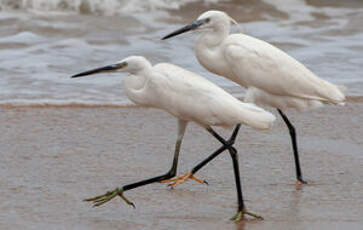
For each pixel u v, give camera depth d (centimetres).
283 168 1142
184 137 1323
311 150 1247
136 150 1234
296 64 1107
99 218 891
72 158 1173
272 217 901
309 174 1109
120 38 2131
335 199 984
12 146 1232
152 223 872
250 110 873
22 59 1888
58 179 1060
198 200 976
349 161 1182
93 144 1263
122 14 2391
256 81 1102
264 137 1327
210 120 895
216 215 909
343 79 1770
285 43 2127
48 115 1445
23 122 1387
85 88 1673
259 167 1145
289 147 1263
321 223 878
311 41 2158
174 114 924
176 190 1022
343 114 1501
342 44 2123
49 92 1622
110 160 1169
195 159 1186
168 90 903
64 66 1844
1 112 1448
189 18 2419
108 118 1444
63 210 920
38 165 1130
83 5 2419
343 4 2680
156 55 1959
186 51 2012
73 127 1370
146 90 925
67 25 2234
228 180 1074
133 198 981
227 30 1124
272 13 2523
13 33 2128
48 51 1970
